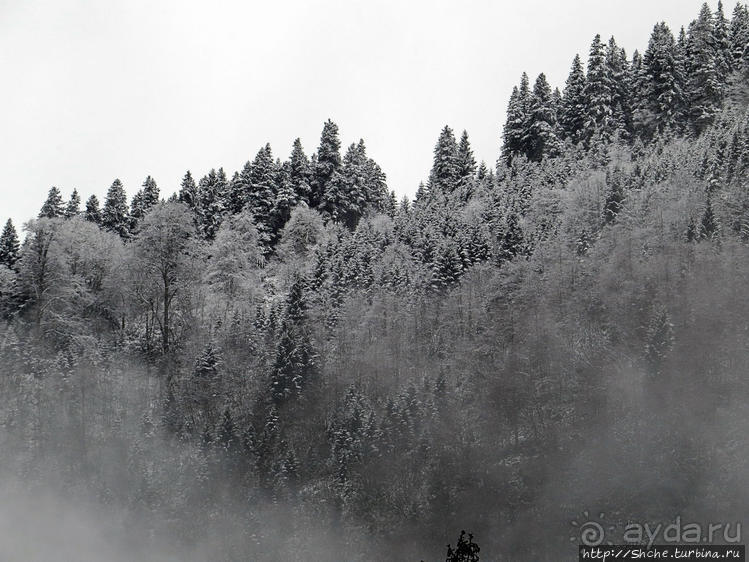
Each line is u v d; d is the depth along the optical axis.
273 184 111.56
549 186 90.25
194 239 87.94
